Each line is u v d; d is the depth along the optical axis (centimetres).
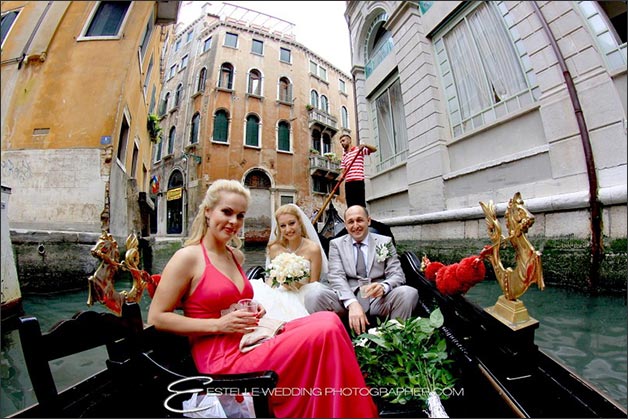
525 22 380
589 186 295
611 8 311
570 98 325
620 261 274
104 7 581
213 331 112
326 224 394
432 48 548
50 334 92
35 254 369
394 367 135
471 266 158
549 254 332
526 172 375
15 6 562
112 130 497
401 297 194
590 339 218
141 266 471
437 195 509
